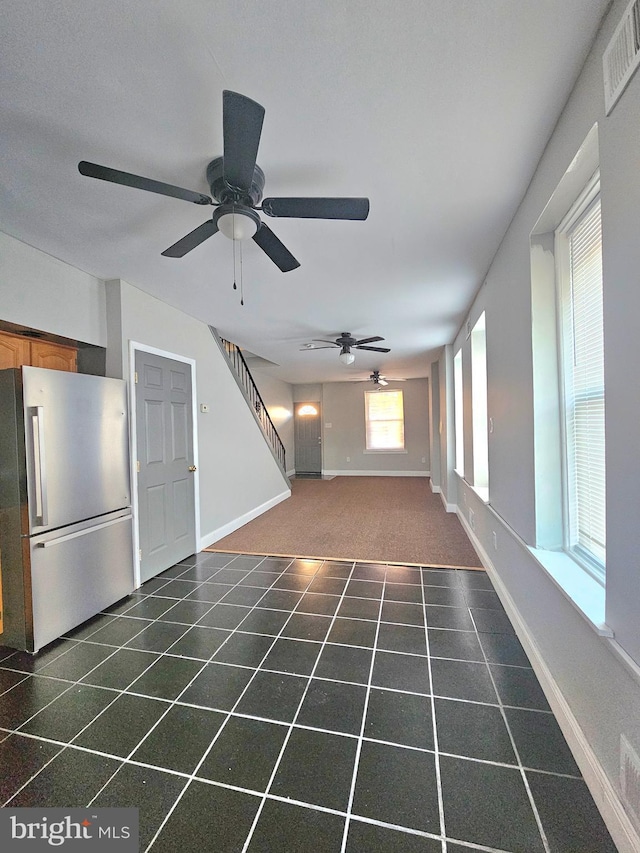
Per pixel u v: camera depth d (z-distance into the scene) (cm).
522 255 205
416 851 114
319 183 185
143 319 325
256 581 319
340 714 169
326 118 145
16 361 262
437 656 210
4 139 152
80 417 254
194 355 402
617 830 114
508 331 237
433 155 167
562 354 188
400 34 114
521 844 116
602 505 161
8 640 225
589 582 159
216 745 154
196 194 158
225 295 336
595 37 117
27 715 172
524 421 210
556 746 150
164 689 188
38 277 250
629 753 109
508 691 181
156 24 109
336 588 302
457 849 115
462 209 209
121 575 287
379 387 941
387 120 146
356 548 399
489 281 285
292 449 976
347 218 167
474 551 382
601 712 127
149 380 331
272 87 130
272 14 107
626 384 108
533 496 199
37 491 222
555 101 140
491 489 300
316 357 639
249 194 167
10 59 119
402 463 933
